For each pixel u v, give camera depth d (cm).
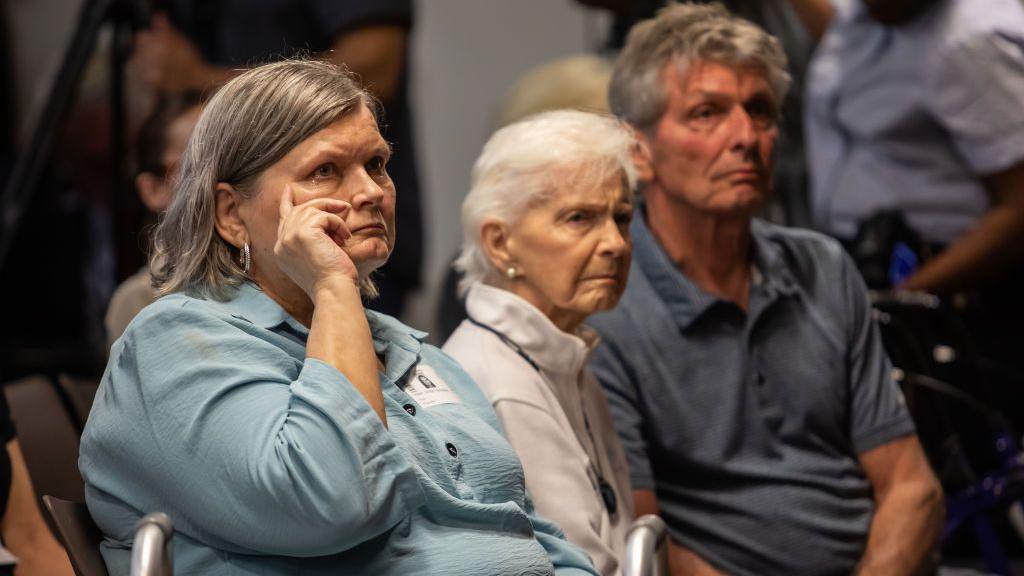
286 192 641
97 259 1562
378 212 656
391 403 661
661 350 916
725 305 923
